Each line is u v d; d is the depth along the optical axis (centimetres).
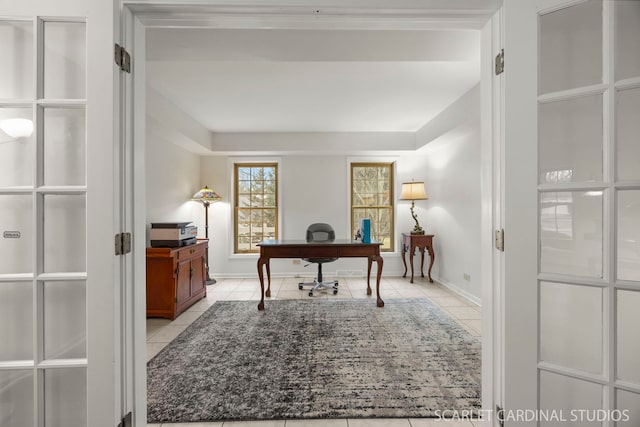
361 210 562
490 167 128
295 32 184
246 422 171
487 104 130
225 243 545
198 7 122
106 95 114
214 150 512
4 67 116
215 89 334
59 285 118
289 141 516
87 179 114
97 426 113
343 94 351
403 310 361
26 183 116
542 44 117
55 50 117
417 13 125
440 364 231
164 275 340
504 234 119
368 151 523
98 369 114
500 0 121
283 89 336
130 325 125
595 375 108
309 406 182
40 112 114
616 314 105
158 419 171
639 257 105
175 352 254
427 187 549
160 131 382
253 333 295
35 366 114
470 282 407
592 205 110
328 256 366
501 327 122
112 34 114
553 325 115
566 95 110
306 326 312
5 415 117
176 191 459
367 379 210
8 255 116
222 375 217
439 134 423
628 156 105
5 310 117
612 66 105
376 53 214
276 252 366
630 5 105
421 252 518
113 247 115
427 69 289
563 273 114
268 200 560
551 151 115
